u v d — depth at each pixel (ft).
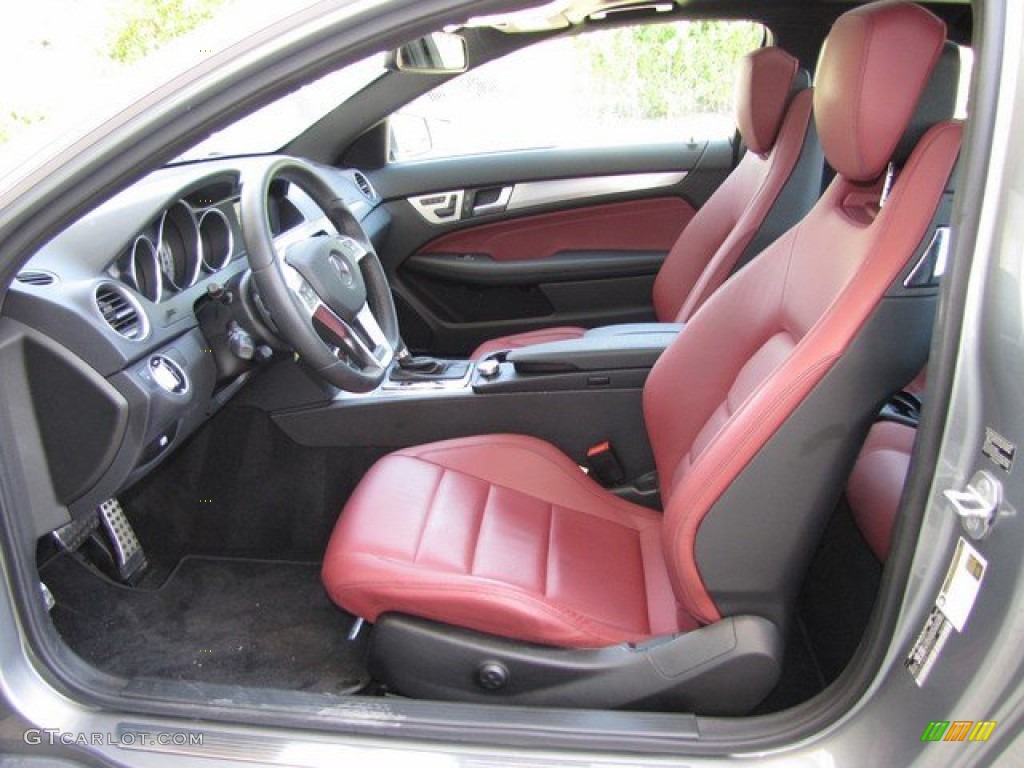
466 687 4.42
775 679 4.14
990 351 2.86
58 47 8.14
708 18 8.21
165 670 5.98
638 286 9.63
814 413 3.70
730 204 7.76
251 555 7.07
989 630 2.86
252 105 3.25
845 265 3.94
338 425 6.56
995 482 2.82
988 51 2.85
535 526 5.26
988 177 2.90
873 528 4.68
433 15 3.08
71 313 4.27
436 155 9.80
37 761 3.77
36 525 4.29
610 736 3.71
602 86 9.55
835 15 7.95
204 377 5.57
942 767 3.13
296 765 3.69
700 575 4.10
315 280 5.43
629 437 6.45
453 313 9.96
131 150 3.26
